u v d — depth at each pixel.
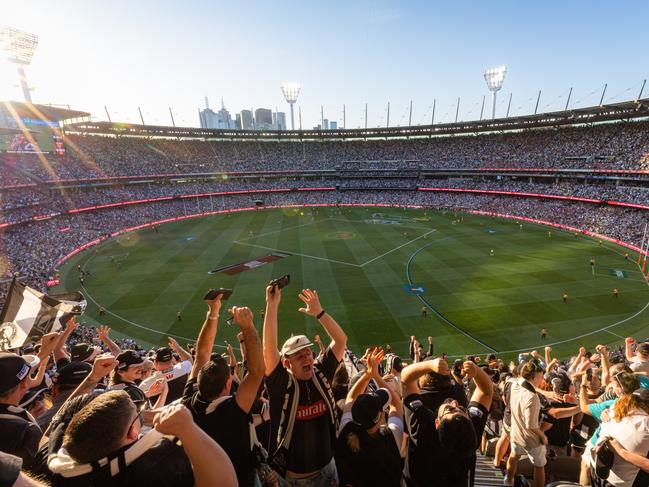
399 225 76.62
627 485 4.43
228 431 3.49
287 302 39.28
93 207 80.62
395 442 4.04
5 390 4.10
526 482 5.09
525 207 82.56
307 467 4.10
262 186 111.69
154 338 33.22
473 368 4.67
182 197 98.94
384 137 120.38
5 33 77.50
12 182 70.81
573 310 35.38
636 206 65.88
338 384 7.27
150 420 5.03
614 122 83.44
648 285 40.47
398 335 32.28
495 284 42.25
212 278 47.38
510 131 103.94
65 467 2.62
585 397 6.40
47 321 9.24
